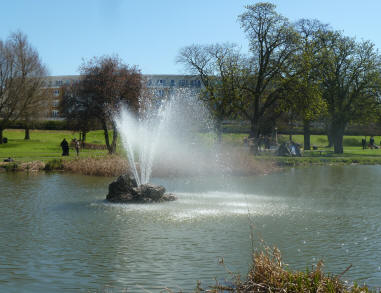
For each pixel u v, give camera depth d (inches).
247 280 320.2
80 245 436.8
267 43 1851.6
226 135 2603.3
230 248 427.8
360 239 466.0
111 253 408.8
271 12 1803.6
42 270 359.6
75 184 935.0
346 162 1705.2
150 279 339.9
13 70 2425.0
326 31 2153.1
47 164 1298.0
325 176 1183.6
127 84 1786.4
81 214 593.6
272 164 1497.3
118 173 1130.7
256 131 1931.6
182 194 798.5
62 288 320.2
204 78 2076.8
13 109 2463.1
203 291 312.5
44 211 613.3
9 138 2942.9
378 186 950.4
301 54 1814.7
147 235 477.7
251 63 1909.4
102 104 1750.7
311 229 513.0
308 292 277.6
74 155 1834.4
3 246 430.6
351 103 2186.3
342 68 2156.7
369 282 333.7
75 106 1788.9
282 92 1862.7
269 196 784.9
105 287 323.0
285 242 452.4
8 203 679.1
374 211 633.0
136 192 701.3
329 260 391.2
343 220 566.9
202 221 554.9
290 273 304.0
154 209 634.8
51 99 2642.7
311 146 2861.7
